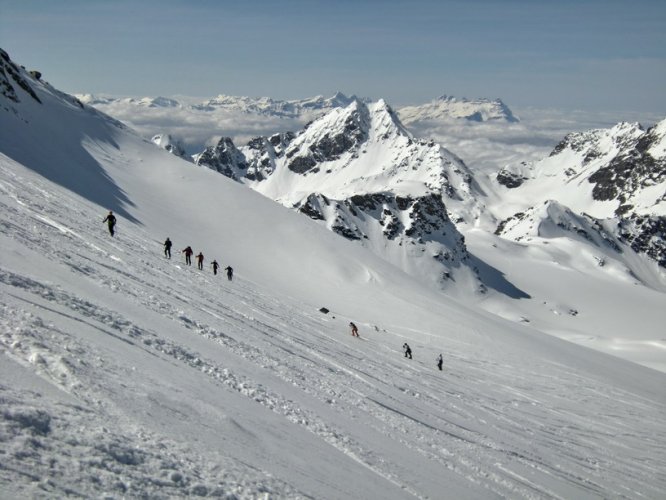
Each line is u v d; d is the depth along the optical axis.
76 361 9.05
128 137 116.81
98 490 5.80
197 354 15.37
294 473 9.34
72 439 6.49
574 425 41.00
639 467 33.69
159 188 98.50
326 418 15.88
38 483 5.33
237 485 7.50
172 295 25.45
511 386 50.16
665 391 74.94
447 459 18.98
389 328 66.38
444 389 37.44
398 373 36.41
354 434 15.66
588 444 36.03
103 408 7.88
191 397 10.44
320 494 8.93
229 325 24.88
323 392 20.19
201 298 29.45
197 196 100.62
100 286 18.62
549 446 31.47
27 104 98.00
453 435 24.11
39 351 8.69
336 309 68.69
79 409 7.40
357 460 13.10
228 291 40.28
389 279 93.31
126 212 72.19
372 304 78.44
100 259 25.53
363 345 43.88
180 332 17.64
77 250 24.59
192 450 7.98
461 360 57.16
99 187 79.06
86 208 50.34
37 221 27.73
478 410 34.31
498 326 88.06
